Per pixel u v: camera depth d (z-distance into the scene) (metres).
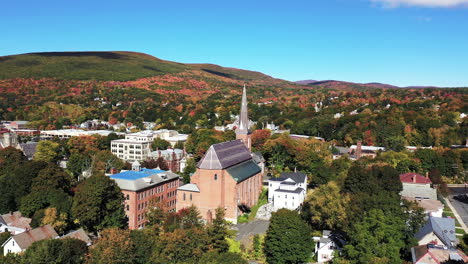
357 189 111.06
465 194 145.25
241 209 121.62
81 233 95.31
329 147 191.50
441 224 94.56
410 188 128.25
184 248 79.88
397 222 81.88
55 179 116.62
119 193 110.62
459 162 164.12
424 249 79.12
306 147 167.38
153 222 105.19
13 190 115.81
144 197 118.62
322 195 101.69
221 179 114.56
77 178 167.88
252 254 93.00
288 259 86.88
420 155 161.12
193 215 97.56
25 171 118.06
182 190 118.75
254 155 161.12
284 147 171.38
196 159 192.62
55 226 100.38
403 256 84.56
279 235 87.56
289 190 126.25
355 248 79.69
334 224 99.75
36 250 72.69
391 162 154.12
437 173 146.62
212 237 83.62
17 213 110.62
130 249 77.19
